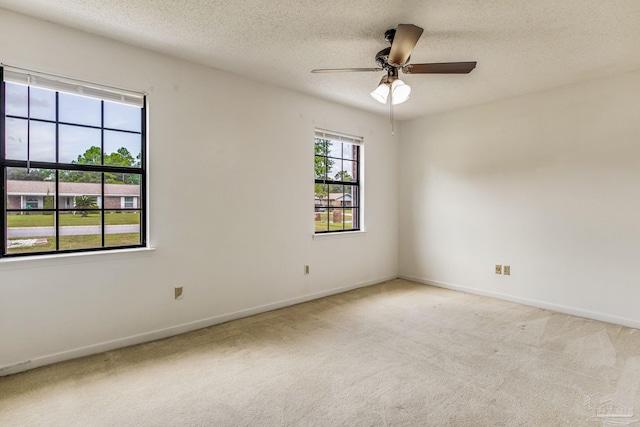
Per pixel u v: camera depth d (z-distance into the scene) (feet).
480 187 13.96
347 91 12.53
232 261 10.98
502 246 13.33
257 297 11.65
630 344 9.11
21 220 7.82
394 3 6.94
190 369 7.73
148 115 9.23
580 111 11.34
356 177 15.48
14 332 7.47
